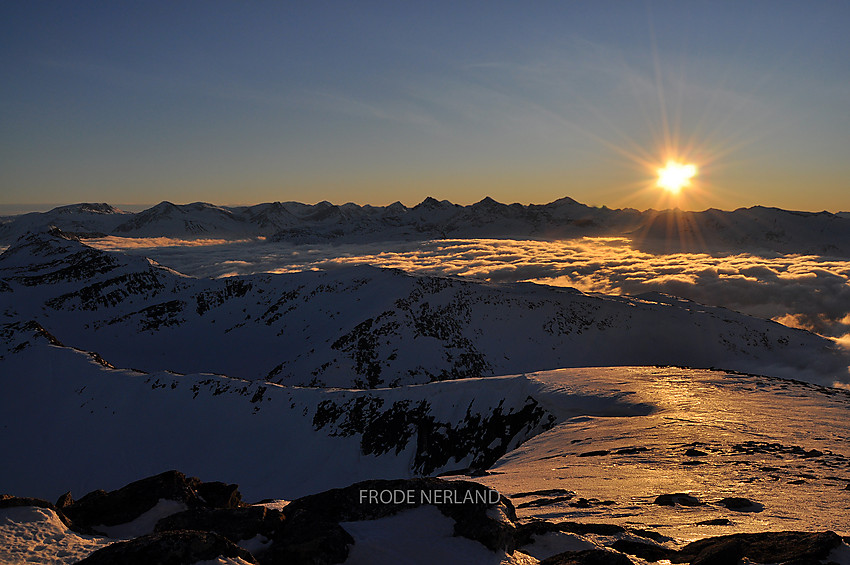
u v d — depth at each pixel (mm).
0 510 7836
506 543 8000
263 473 71438
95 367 106812
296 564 7223
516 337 162000
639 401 44844
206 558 6359
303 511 8398
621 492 17828
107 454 82938
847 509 14297
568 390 51719
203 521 8297
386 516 8359
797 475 19812
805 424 32969
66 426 91500
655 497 16656
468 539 7945
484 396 61031
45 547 6945
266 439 78312
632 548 9781
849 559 8211
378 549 7613
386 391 75500
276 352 164000
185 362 167875
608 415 43938
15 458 86000
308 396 83250
